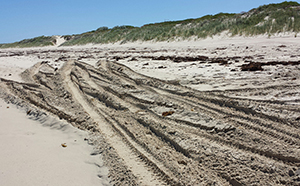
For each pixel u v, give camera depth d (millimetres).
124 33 34188
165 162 3574
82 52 19859
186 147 3795
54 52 22062
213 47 16422
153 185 3178
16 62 12648
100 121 5062
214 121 4383
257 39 17781
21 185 3182
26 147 4199
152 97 5719
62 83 7676
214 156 3531
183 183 3141
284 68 7547
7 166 3605
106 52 18188
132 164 3617
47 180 3301
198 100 5348
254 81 6207
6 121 5426
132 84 6871
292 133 3834
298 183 2959
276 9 22875
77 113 5465
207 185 3074
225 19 26172
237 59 10031
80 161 3773
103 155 3912
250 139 3807
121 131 4566
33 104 6418
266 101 4855
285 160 3324
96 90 6629
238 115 4527
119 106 5578
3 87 8039
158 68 8523
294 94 5133
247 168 3244
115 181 3311
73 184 3244
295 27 17609
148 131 4453
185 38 23969
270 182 3002
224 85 6027
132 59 10883
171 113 4891
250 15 24469
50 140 4469
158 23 38469
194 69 8164
